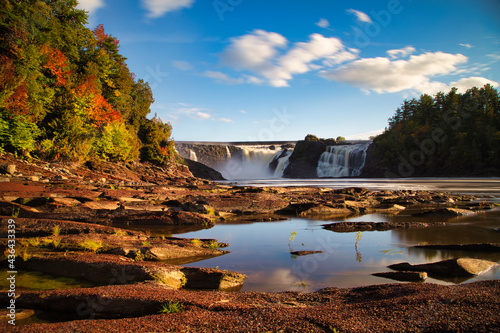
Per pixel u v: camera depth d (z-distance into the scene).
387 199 23.81
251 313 4.14
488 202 22.17
